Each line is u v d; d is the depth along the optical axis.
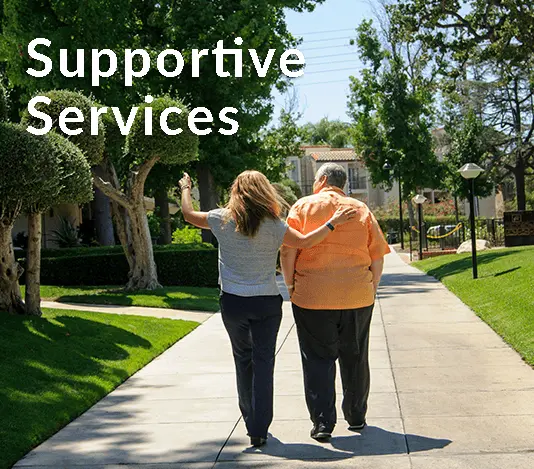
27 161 10.05
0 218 10.91
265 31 25.00
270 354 5.89
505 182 58.06
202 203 27.69
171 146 16.94
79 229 32.84
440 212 67.12
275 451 5.79
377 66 51.25
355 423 6.27
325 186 6.31
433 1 29.69
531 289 13.39
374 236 6.14
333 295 5.93
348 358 6.17
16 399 7.38
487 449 5.56
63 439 6.47
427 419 6.48
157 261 22.00
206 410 7.27
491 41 29.84
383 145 51.81
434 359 9.23
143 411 7.35
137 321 12.93
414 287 19.52
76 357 9.55
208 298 18.11
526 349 9.22
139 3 25.69
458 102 45.62
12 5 21.02
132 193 18.53
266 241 5.81
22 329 10.36
